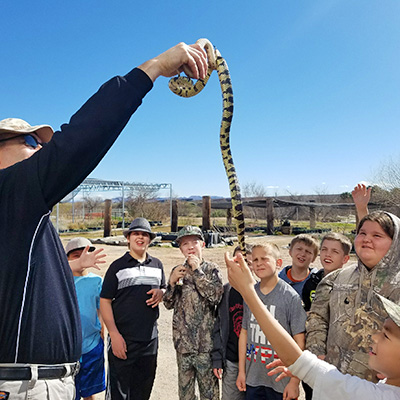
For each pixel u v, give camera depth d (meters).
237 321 4.12
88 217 53.44
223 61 3.62
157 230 35.81
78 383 4.25
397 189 21.94
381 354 1.88
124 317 4.22
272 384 3.58
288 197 41.16
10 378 1.88
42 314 1.96
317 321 3.21
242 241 3.63
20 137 2.27
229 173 3.71
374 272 2.75
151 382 4.38
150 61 1.94
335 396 1.88
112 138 1.82
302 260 4.69
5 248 1.83
